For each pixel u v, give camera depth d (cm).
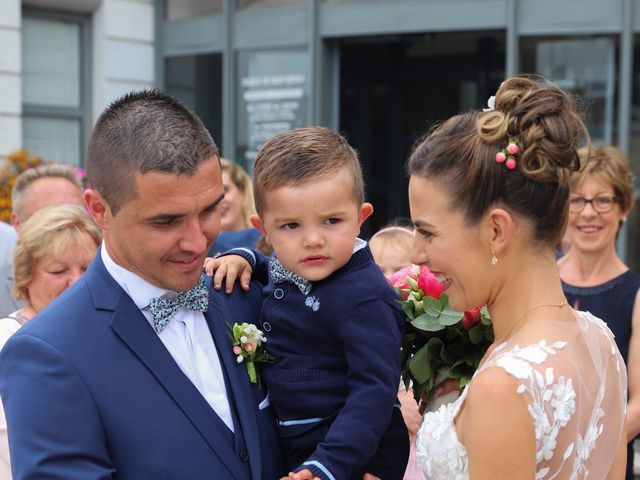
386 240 334
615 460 187
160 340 182
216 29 764
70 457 161
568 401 154
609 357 177
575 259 336
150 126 167
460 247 161
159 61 798
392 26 686
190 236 171
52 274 285
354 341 194
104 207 174
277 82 742
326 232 197
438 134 167
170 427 174
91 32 787
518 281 163
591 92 644
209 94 777
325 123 725
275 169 198
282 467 203
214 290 208
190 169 167
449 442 159
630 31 618
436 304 197
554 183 158
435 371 207
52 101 780
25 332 171
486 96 791
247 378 200
